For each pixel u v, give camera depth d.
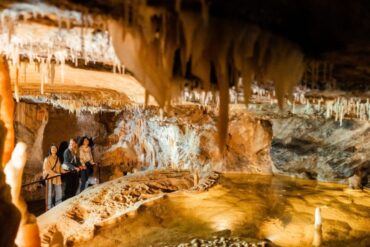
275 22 2.85
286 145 12.13
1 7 2.69
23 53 4.43
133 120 15.15
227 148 13.09
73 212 8.05
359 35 2.85
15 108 13.02
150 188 10.12
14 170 4.41
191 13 2.66
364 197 9.28
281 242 6.30
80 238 6.55
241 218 7.53
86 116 15.82
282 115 11.16
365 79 4.41
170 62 3.15
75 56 4.40
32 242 4.58
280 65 3.29
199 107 11.10
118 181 11.01
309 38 3.10
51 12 2.79
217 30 2.91
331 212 7.97
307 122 11.55
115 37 3.00
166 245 6.06
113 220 7.41
